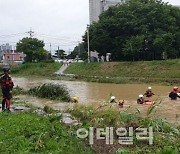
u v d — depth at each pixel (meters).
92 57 83.62
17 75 72.44
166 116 15.54
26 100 23.69
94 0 104.94
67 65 73.25
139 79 45.41
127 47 59.91
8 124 9.13
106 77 50.53
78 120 10.88
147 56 65.31
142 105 20.02
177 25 65.06
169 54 61.31
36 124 9.13
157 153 7.11
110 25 64.31
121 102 17.56
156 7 63.22
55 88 25.38
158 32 60.34
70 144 7.65
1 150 6.81
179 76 45.06
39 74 70.62
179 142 8.66
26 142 7.42
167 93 28.91
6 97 13.20
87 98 25.80
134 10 64.25
